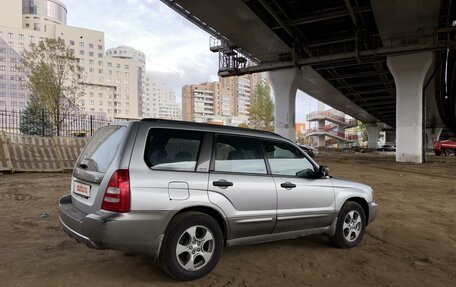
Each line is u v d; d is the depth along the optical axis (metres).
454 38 26.11
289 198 4.92
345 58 30.17
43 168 15.77
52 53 25.56
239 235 4.54
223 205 4.34
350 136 123.06
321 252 5.45
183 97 135.62
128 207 3.78
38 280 4.13
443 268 4.92
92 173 4.18
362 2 23.80
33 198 9.43
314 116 106.62
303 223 5.11
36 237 5.89
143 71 152.12
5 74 90.62
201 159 4.36
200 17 24.42
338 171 20.05
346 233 5.67
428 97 55.50
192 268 4.15
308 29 29.27
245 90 136.00
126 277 4.26
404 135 29.48
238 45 30.83
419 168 23.02
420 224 7.49
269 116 50.81
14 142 15.56
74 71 26.47
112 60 131.75
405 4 21.45
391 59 29.41
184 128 4.40
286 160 5.16
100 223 3.72
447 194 11.87
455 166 25.09
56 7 140.12
